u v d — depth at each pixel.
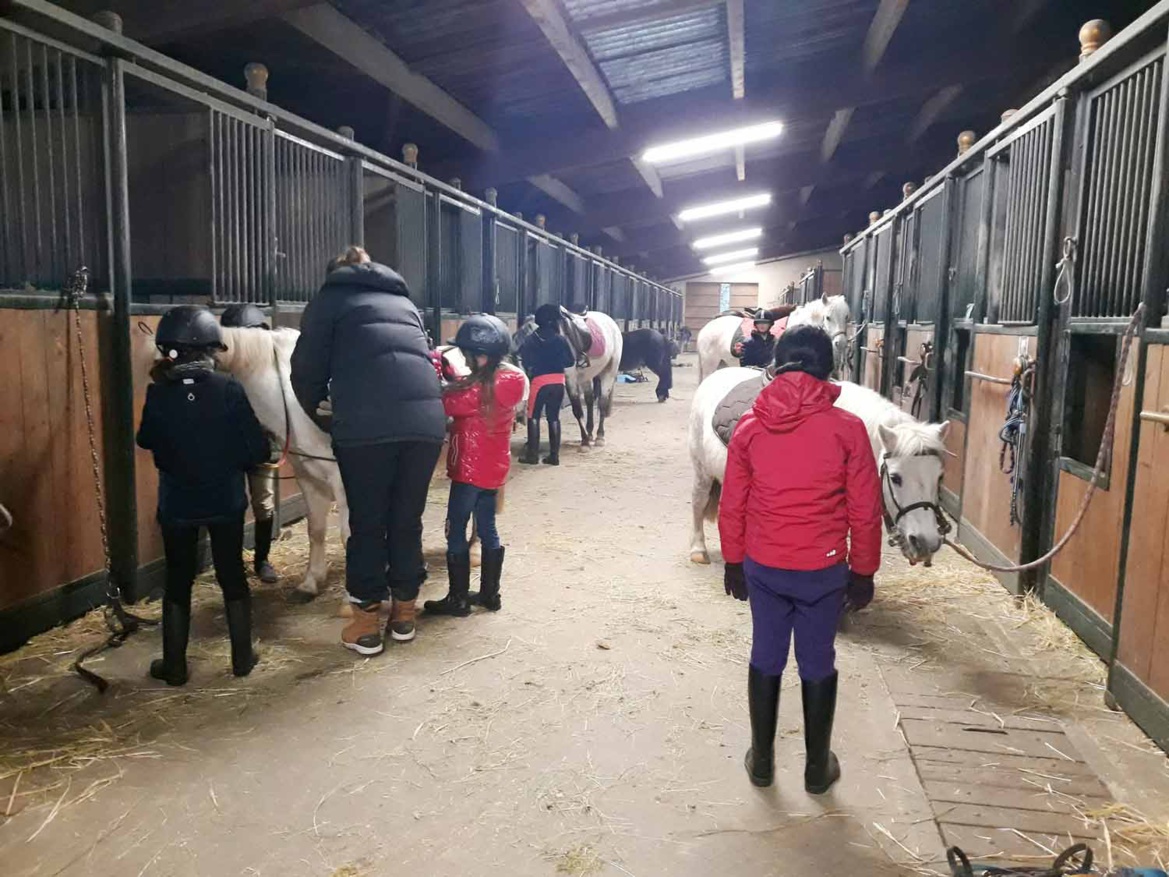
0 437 2.95
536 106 7.82
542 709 2.70
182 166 4.48
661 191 12.55
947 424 2.94
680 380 17.28
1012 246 4.30
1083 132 3.50
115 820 2.08
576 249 12.86
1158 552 2.54
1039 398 3.71
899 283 7.97
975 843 2.02
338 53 5.29
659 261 25.56
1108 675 2.82
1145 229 3.04
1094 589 3.24
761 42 7.27
